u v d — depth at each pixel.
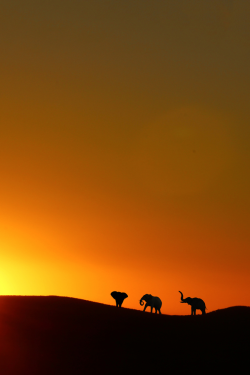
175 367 54.62
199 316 80.50
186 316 80.88
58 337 62.50
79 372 52.19
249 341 63.75
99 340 62.22
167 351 59.41
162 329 68.88
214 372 53.75
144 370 53.50
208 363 56.19
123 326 69.31
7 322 67.00
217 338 65.06
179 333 67.12
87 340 61.97
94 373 52.19
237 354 59.06
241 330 68.94
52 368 52.88
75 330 65.81
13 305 77.38
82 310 77.81
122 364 54.78
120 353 58.06
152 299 92.06
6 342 59.38
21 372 51.56
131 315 77.44
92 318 72.88
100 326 68.56
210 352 59.62
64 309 77.50
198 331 68.38
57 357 55.88
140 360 56.25
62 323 68.81
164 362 55.84
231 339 64.62
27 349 57.78
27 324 67.00
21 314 71.88
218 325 71.94
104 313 77.06
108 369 53.34
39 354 56.47
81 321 70.50
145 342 62.38
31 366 53.12
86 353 57.53
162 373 52.78
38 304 79.56
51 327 66.50
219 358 57.69
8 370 51.81
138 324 71.06
